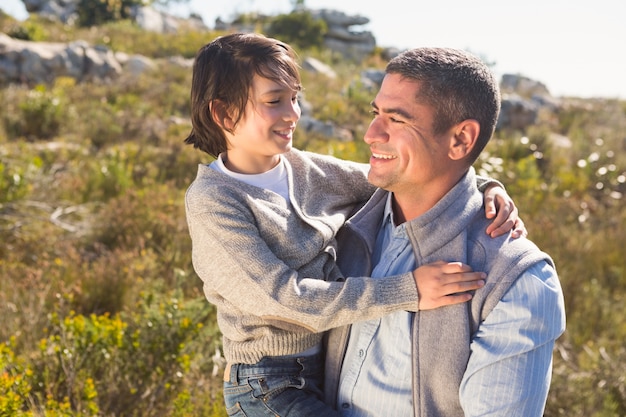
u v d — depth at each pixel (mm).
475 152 1564
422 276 1486
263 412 1727
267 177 1792
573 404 3908
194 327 3695
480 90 1502
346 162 2000
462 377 1454
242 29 28219
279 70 1735
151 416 3307
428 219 1557
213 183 1718
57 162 8898
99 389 3385
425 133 1501
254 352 1729
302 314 1565
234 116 1751
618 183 10336
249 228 1651
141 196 6637
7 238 5801
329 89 15773
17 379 3074
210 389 3500
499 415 1380
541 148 12039
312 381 1754
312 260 1718
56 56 15195
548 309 1419
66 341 3631
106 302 4625
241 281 1632
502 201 1611
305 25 27094
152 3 33938
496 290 1446
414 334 1501
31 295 4203
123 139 10602
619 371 4172
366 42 28953
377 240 1750
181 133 11023
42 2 31609
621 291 6117
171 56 19562
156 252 5766
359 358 1614
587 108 19562
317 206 1841
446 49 1536
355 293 1523
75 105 12711
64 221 6465
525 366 1395
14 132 10594
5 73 14539
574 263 6328
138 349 3549
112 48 18031
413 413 1511
